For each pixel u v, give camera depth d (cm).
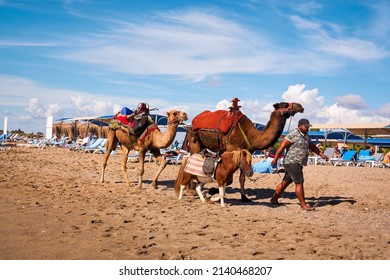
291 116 1004
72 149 3294
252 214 844
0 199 894
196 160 959
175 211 846
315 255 552
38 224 679
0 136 4484
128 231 658
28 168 1619
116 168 1844
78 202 910
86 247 561
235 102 1045
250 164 895
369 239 648
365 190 1305
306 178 1639
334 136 3472
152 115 2706
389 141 3978
